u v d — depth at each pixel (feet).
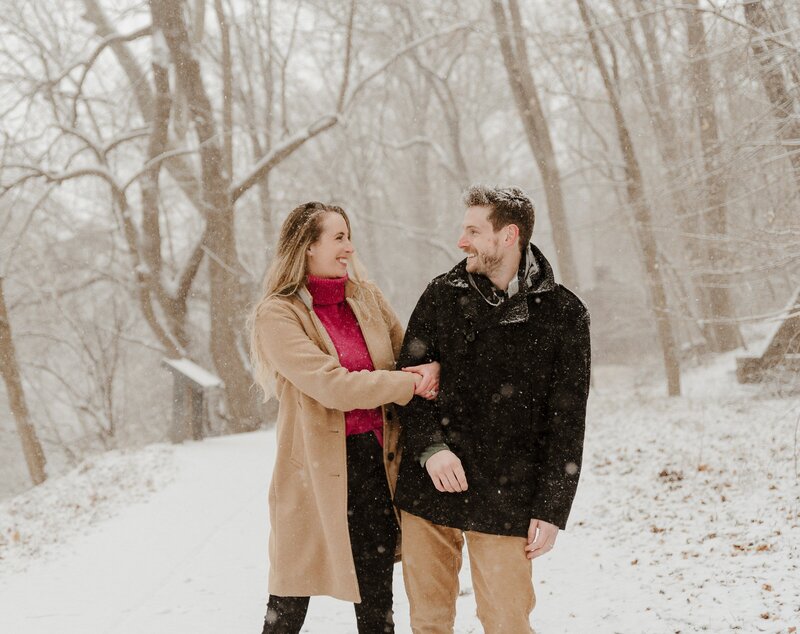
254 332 9.95
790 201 29.25
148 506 24.73
